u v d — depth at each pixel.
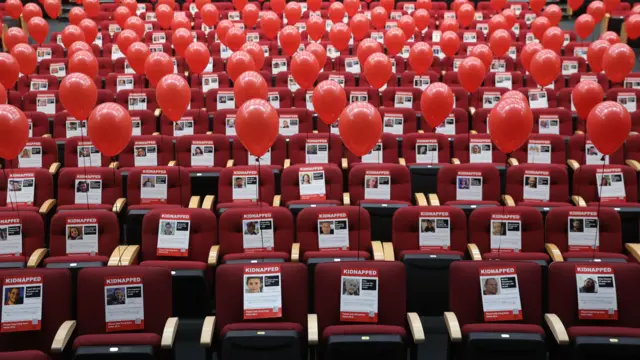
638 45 12.51
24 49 8.23
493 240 4.59
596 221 4.62
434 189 5.89
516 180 5.48
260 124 4.65
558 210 4.67
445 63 9.62
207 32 11.66
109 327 3.67
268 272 3.75
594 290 3.81
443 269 4.20
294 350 3.46
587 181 5.54
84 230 4.57
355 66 9.47
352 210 4.57
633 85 8.77
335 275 3.77
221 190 5.39
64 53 10.46
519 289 3.80
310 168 5.43
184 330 4.25
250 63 7.60
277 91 7.87
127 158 6.22
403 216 4.59
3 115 4.62
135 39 9.20
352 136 4.85
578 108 6.59
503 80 8.77
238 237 4.58
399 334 3.49
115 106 4.98
